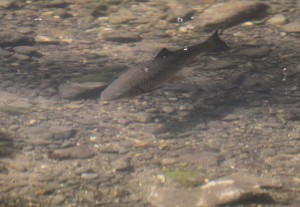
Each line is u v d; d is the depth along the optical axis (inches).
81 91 540.7
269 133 470.9
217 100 531.2
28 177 403.9
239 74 584.4
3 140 454.3
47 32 688.4
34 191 386.3
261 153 440.8
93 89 545.0
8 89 543.8
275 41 661.9
